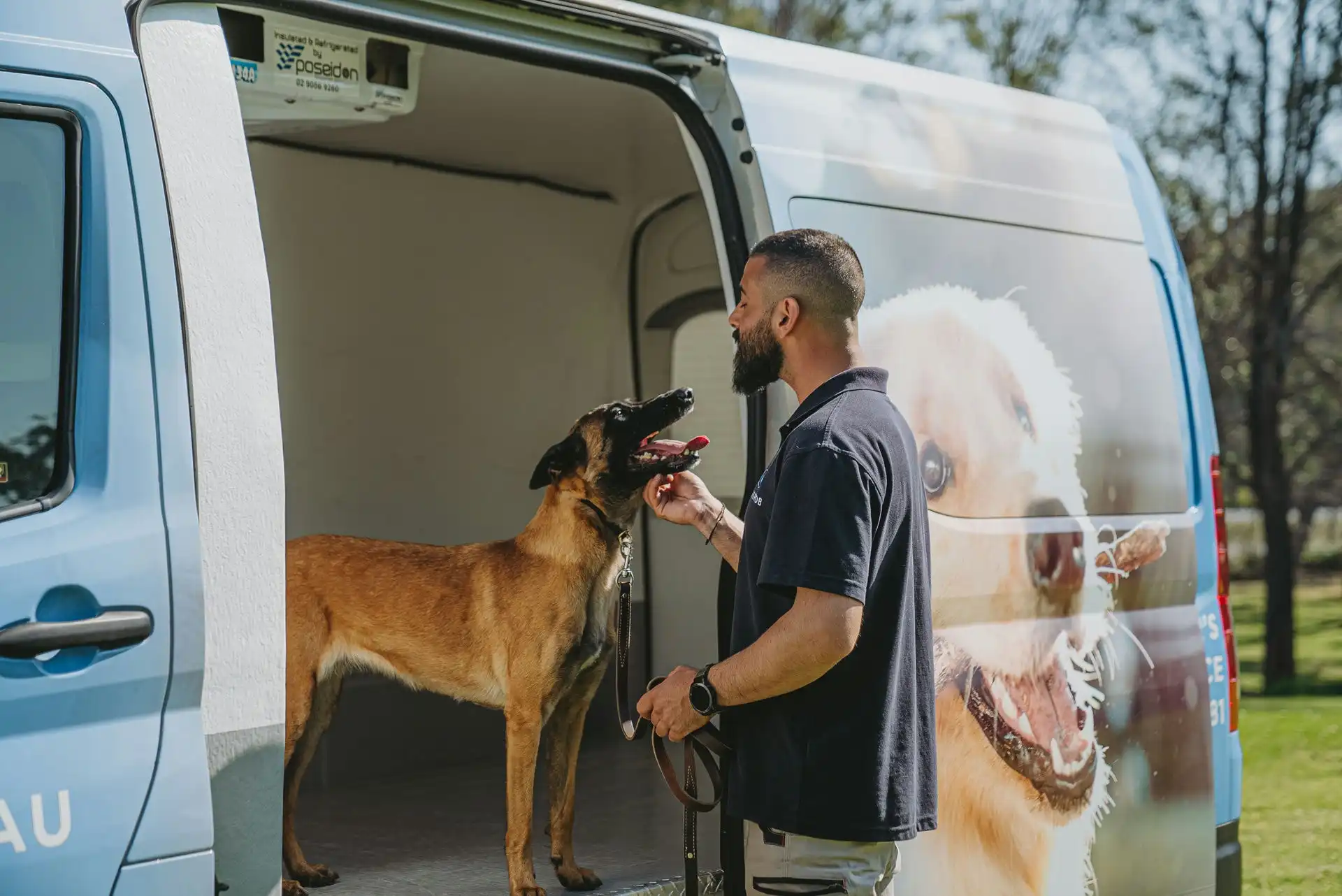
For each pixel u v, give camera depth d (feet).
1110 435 12.78
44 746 6.95
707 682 8.04
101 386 7.31
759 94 10.82
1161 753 12.78
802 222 10.68
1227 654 13.75
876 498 7.78
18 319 7.20
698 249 18.34
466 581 12.51
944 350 11.45
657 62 10.61
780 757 8.01
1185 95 43.75
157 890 7.25
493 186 18.15
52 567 6.96
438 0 9.25
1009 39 44.62
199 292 7.70
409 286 17.44
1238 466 50.55
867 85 11.71
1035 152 12.93
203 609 7.48
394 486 17.38
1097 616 12.32
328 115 12.56
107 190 7.42
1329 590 74.13
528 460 18.78
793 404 10.15
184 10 7.99
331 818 14.94
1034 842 11.46
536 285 18.66
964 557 11.14
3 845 6.74
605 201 19.12
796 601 7.70
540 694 11.89
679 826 14.12
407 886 12.29
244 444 7.78
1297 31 42.45
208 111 7.94
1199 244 45.34
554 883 12.21
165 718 7.39
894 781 7.93
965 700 11.02
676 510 9.95
